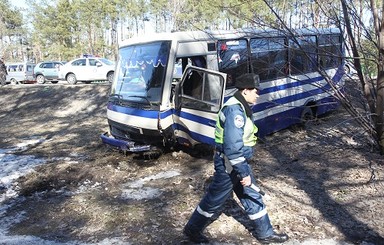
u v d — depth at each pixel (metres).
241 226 4.77
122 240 4.65
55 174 7.31
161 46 7.34
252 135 4.11
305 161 7.14
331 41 8.19
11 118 16.84
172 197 5.85
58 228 5.14
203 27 8.66
